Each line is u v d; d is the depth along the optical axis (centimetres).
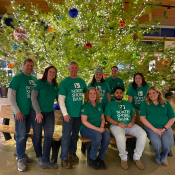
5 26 356
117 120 276
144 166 254
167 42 862
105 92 303
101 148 252
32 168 245
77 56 350
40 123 238
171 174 233
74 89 246
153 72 387
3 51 364
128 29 399
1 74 386
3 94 823
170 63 379
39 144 250
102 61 315
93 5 378
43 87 238
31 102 244
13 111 237
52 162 260
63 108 240
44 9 664
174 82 390
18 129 238
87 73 397
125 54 379
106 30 388
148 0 376
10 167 246
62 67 380
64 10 384
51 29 353
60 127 441
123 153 250
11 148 309
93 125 256
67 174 231
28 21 345
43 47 374
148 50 371
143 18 759
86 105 260
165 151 255
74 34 380
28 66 244
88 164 256
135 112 299
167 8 635
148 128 274
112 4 370
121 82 357
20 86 237
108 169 246
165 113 274
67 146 249
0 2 618
